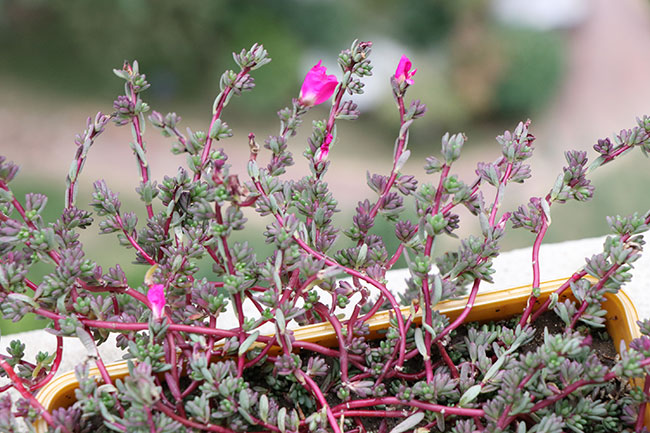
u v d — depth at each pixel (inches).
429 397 24.6
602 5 147.4
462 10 132.8
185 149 26.0
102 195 26.1
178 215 26.6
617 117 128.8
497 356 25.7
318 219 26.2
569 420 24.6
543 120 128.8
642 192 94.6
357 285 26.7
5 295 24.7
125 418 23.7
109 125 118.7
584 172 26.3
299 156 112.0
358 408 26.0
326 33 133.6
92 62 133.3
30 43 135.0
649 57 139.5
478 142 124.6
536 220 26.6
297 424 24.5
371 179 26.5
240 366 24.8
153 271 25.7
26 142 118.3
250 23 131.6
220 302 25.2
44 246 24.6
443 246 86.2
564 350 23.3
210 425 24.2
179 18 128.8
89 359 24.2
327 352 25.5
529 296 26.8
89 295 25.3
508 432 24.6
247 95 129.0
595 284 26.3
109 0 127.3
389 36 133.5
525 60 129.1
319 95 26.4
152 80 132.7
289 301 26.2
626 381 25.8
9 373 24.7
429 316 25.0
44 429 24.4
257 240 81.6
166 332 24.8
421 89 125.6
